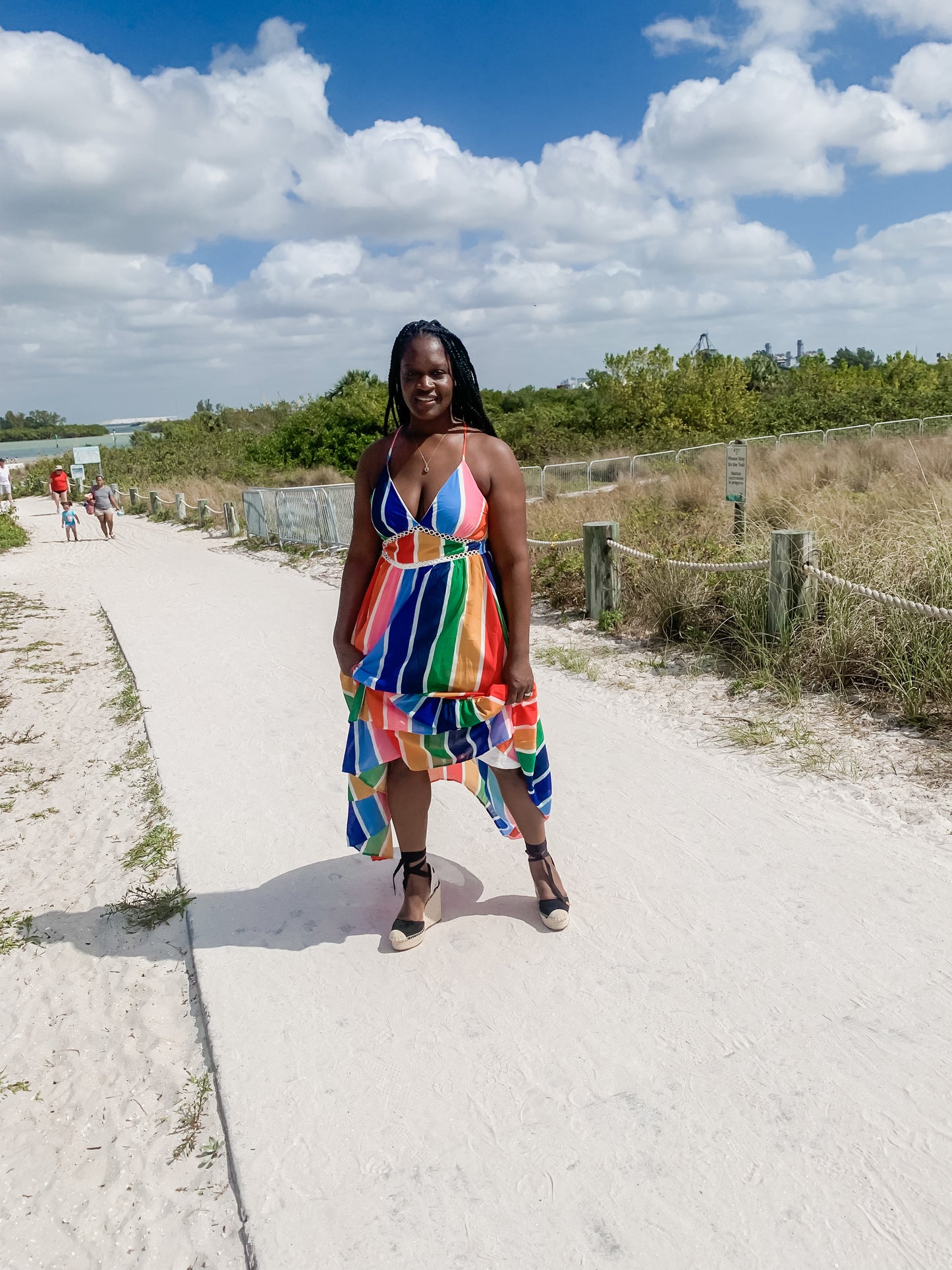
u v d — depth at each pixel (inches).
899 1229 75.9
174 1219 85.2
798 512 353.1
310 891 138.6
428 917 124.0
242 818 167.8
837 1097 90.0
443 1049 101.3
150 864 153.0
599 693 229.3
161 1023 113.2
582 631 293.4
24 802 191.9
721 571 260.1
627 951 116.3
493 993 110.1
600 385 1581.0
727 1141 85.8
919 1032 98.0
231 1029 107.1
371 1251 77.8
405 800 117.2
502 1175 84.2
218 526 806.5
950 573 223.8
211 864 150.1
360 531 114.8
